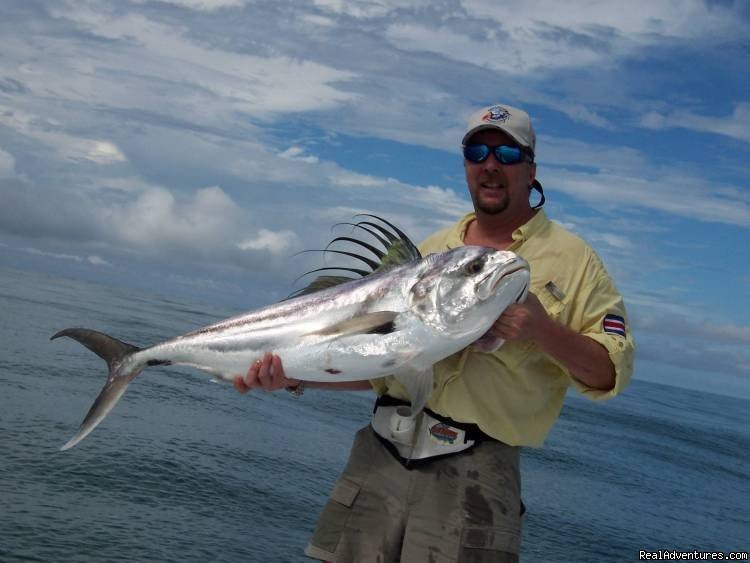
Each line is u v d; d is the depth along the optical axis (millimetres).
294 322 1931
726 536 4000
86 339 2111
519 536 1853
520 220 1972
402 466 1905
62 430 3379
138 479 2928
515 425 1842
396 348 1793
